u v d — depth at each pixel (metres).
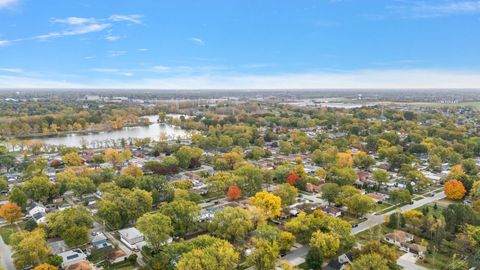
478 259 125.94
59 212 150.88
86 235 139.12
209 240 121.69
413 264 130.88
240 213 143.88
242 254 134.00
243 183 199.25
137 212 161.88
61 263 125.88
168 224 136.62
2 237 152.38
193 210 152.12
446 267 128.12
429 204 196.12
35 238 124.88
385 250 124.12
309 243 140.38
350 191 182.50
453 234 149.12
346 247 134.50
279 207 165.25
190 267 103.44
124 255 135.88
